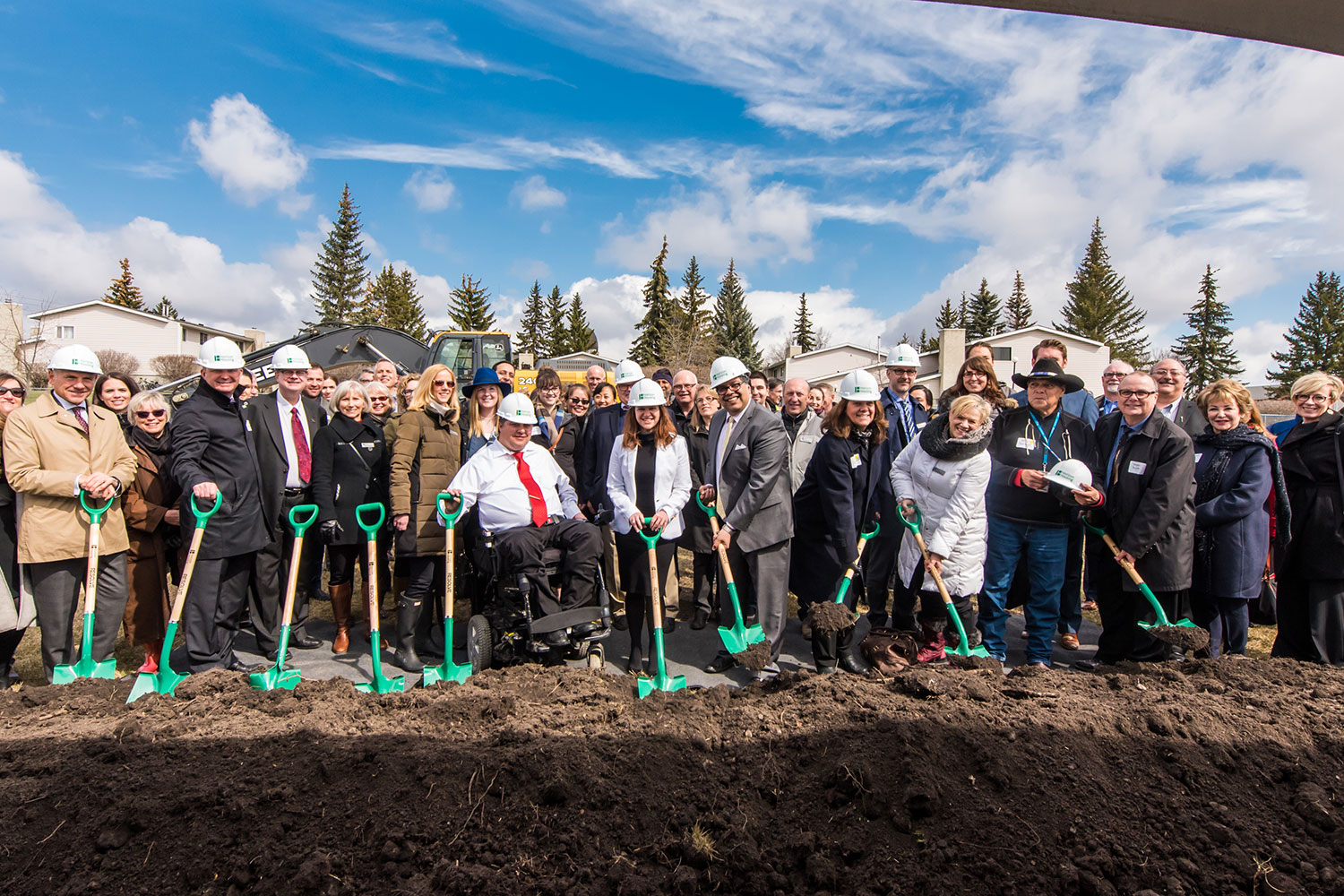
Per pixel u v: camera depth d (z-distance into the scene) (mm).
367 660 4566
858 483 4402
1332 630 4008
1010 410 4562
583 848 2426
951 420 3914
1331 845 2455
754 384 6617
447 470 4523
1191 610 4445
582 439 5680
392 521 4395
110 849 2406
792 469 5926
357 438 4688
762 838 2482
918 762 2625
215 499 3688
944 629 4207
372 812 2523
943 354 26359
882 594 4703
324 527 4457
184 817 2494
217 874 2340
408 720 3037
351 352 12719
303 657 4633
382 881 2312
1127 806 2562
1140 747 2846
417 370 13133
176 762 2742
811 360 45156
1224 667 3541
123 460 3984
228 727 2969
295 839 2438
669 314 45906
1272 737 2947
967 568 3971
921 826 2465
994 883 2256
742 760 2812
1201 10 3055
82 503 3682
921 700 3111
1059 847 2389
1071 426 4309
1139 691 3275
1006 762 2652
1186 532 3969
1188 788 2678
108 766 2703
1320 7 2932
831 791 2605
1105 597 4320
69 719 3113
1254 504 3996
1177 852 2402
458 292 55250
